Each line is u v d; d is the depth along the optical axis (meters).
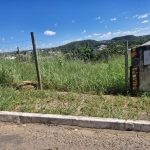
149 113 3.97
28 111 4.25
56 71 6.70
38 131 3.69
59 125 3.88
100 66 7.73
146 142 3.22
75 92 5.36
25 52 7.68
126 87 5.10
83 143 3.25
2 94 5.09
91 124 3.74
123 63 7.51
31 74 6.59
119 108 4.20
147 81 4.87
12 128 3.84
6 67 6.44
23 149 3.15
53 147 3.17
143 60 4.79
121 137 3.39
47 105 4.54
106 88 5.29
